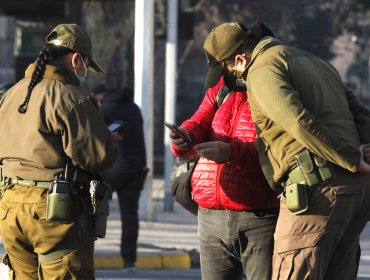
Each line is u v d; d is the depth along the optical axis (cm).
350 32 14400
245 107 1505
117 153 1512
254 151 1467
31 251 1539
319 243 1357
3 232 1531
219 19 12888
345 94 1440
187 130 1545
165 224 3997
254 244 1504
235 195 1485
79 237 1491
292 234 1365
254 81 1366
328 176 1351
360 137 1430
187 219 4194
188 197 1566
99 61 7412
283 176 1379
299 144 1358
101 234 1509
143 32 4081
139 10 4078
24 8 5597
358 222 1431
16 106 1521
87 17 7412
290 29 14138
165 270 3056
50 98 1491
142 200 4066
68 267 1489
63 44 1528
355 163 1348
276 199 1491
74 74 1537
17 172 1502
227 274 1557
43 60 1518
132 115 2823
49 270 1502
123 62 7475
